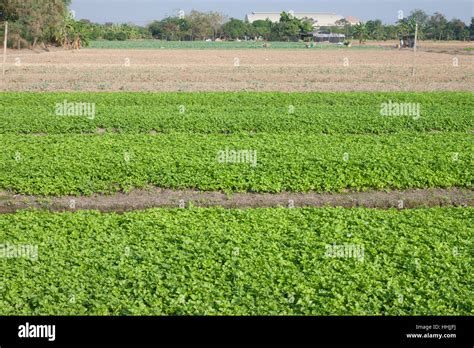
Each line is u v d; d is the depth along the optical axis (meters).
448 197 17.94
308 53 81.44
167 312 10.53
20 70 48.06
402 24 139.12
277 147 21.42
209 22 150.62
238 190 18.02
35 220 14.70
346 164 19.38
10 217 14.97
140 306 10.63
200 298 10.86
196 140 22.59
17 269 11.90
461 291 11.21
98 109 28.95
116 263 12.22
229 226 14.27
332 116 27.44
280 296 11.02
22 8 79.62
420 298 10.91
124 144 21.73
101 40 135.62
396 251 12.88
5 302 10.78
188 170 18.94
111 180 18.28
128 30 144.75
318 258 12.54
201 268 12.04
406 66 55.25
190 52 83.25
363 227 14.30
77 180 18.09
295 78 44.22
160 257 12.43
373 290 11.19
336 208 15.92
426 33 153.62
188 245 12.99
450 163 19.94
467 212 15.73
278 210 15.61
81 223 14.52
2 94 33.56
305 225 14.39
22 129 24.77
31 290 11.15
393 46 111.62
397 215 15.36
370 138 23.28
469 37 152.12
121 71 48.28
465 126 26.39
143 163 19.44
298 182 18.25
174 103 32.28
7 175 18.33
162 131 25.44
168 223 14.38
